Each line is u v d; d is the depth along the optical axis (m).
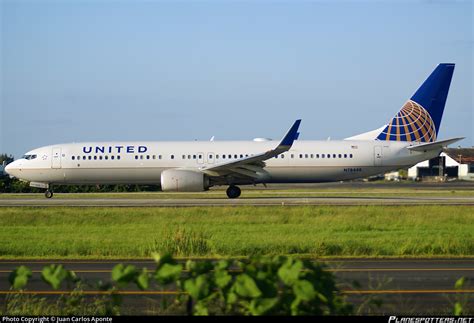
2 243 63.88
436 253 57.53
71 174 130.25
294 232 70.94
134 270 22.89
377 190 173.00
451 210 89.88
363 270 47.44
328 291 23.31
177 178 120.44
